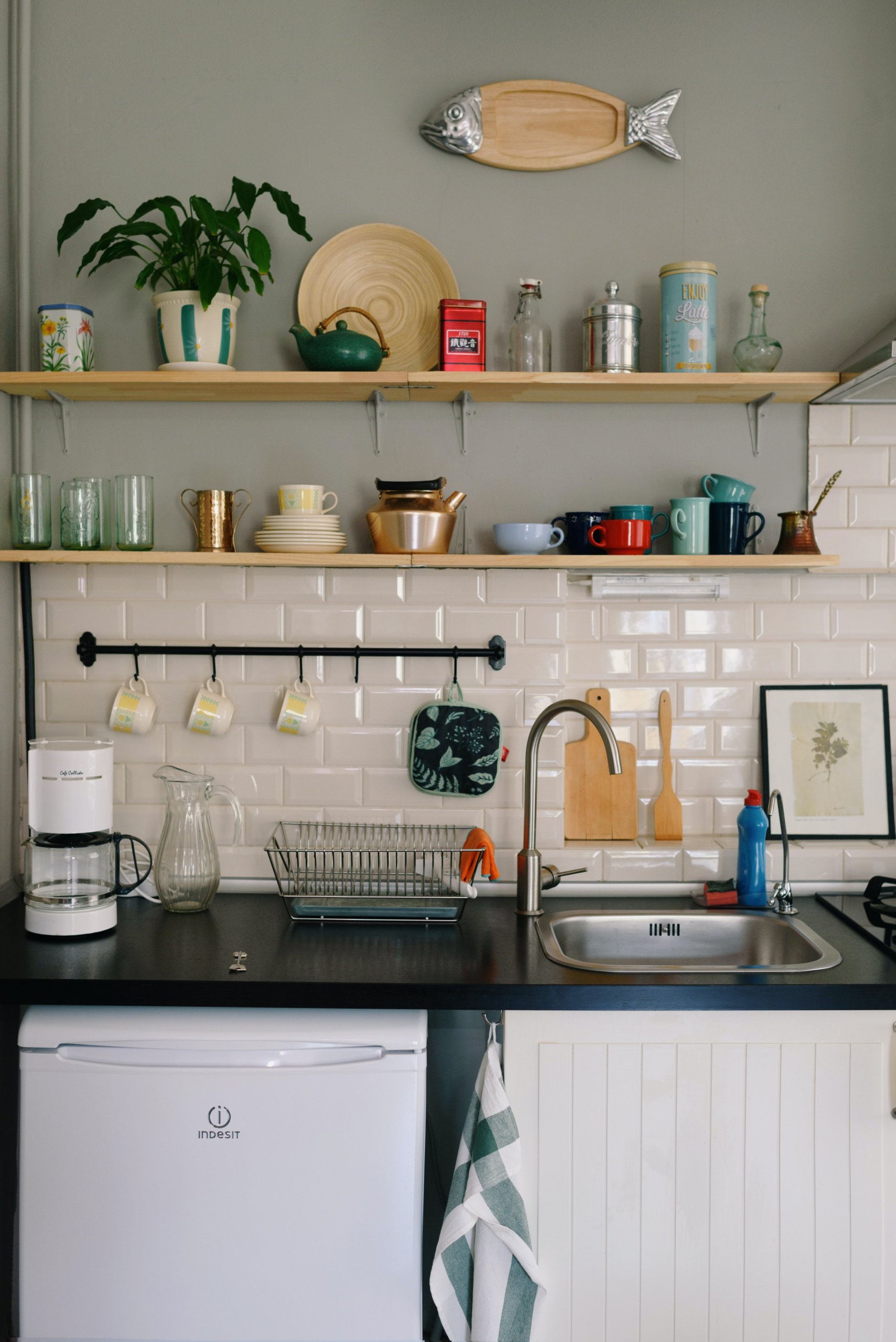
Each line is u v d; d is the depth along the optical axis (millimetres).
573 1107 1771
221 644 2289
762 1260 1784
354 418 2305
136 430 2305
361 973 1791
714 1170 1778
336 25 2271
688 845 2295
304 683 2287
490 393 2193
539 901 2156
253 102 2273
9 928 2051
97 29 2264
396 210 2289
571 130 2279
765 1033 1774
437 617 2277
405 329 2281
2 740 2232
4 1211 2191
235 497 2305
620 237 2299
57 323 2123
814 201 2303
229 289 2270
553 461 2314
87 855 2010
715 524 2178
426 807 2297
